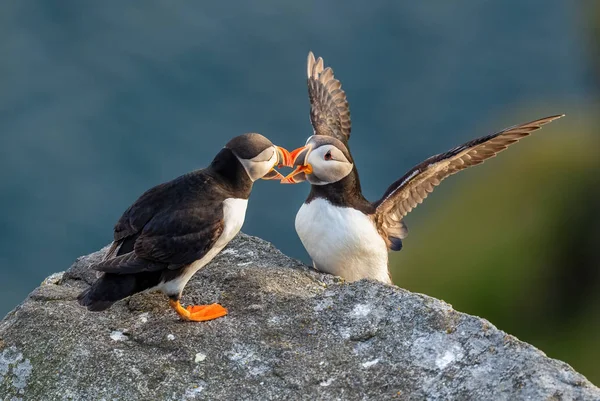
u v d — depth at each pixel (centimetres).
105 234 2197
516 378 664
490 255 1659
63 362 750
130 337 771
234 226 775
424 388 687
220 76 2705
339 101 1145
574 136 1873
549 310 1603
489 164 1856
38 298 831
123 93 2616
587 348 1529
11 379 757
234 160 786
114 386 726
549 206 1700
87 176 2350
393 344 732
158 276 745
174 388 718
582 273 1612
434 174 970
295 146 2484
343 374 714
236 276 861
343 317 771
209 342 758
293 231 2219
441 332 728
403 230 1004
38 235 2177
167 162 2416
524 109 2489
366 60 2805
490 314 1602
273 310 796
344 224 919
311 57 1177
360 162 2458
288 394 704
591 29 2742
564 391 644
